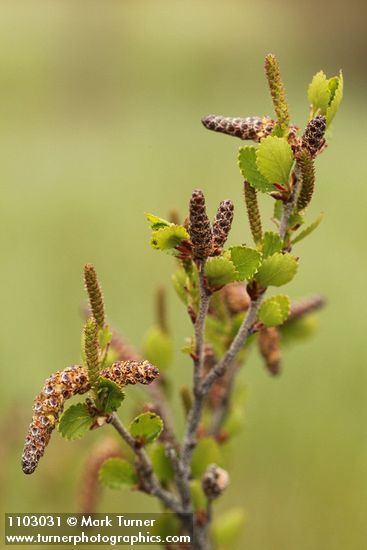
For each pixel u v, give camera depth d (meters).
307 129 0.40
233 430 0.46
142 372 0.39
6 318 1.12
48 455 0.64
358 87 3.31
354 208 1.51
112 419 0.40
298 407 0.96
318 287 1.21
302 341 0.48
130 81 3.33
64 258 1.33
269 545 0.81
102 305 0.40
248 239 1.37
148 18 3.79
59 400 0.38
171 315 1.09
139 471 0.42
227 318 0.44
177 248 0.40
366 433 0.92
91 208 1.54
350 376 1.00
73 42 3.54
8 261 1.29
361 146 1.95
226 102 3.16
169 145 2.12
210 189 1.80
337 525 0.82
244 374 1.00
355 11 4.05
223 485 0.42
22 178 1.79
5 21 3.67
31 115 2.81
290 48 3.89
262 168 0.40
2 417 0.70
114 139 2.32
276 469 0.88
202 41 3.67
